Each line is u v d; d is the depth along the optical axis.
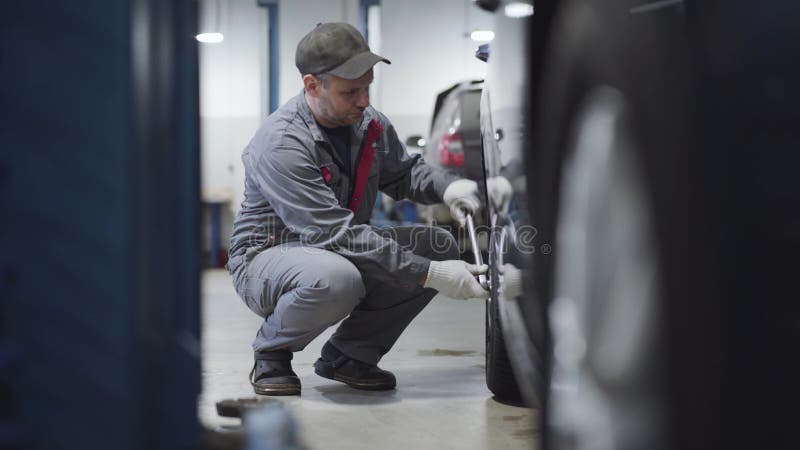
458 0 9.15
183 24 1.06
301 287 2.10
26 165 0.91
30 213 0.91
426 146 6.36
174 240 1.04
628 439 0.96
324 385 2.33
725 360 0.87
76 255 0.91
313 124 2.15
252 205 2.29
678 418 0.91
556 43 1.16
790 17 0.81
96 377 0.91
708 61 0.87
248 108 8.59
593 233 1.03
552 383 1.17
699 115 0.88
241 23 8.61
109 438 0.91
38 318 0.91
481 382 2.37
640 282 0.95
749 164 0.85
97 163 0.90
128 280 0.90
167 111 1.00
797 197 0.82
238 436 1.17
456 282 2.07
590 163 1.04
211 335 3.33
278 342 2.18
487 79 1.81
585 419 1.04
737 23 0.84
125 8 0.89
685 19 0.89
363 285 2.14
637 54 0.95
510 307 1.57
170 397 1.01
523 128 1.33
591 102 1.05
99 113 0.90
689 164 0.89
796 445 0.84
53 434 0.92
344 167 2.21
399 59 9.22
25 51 0.91
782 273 0.83
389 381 2.25
